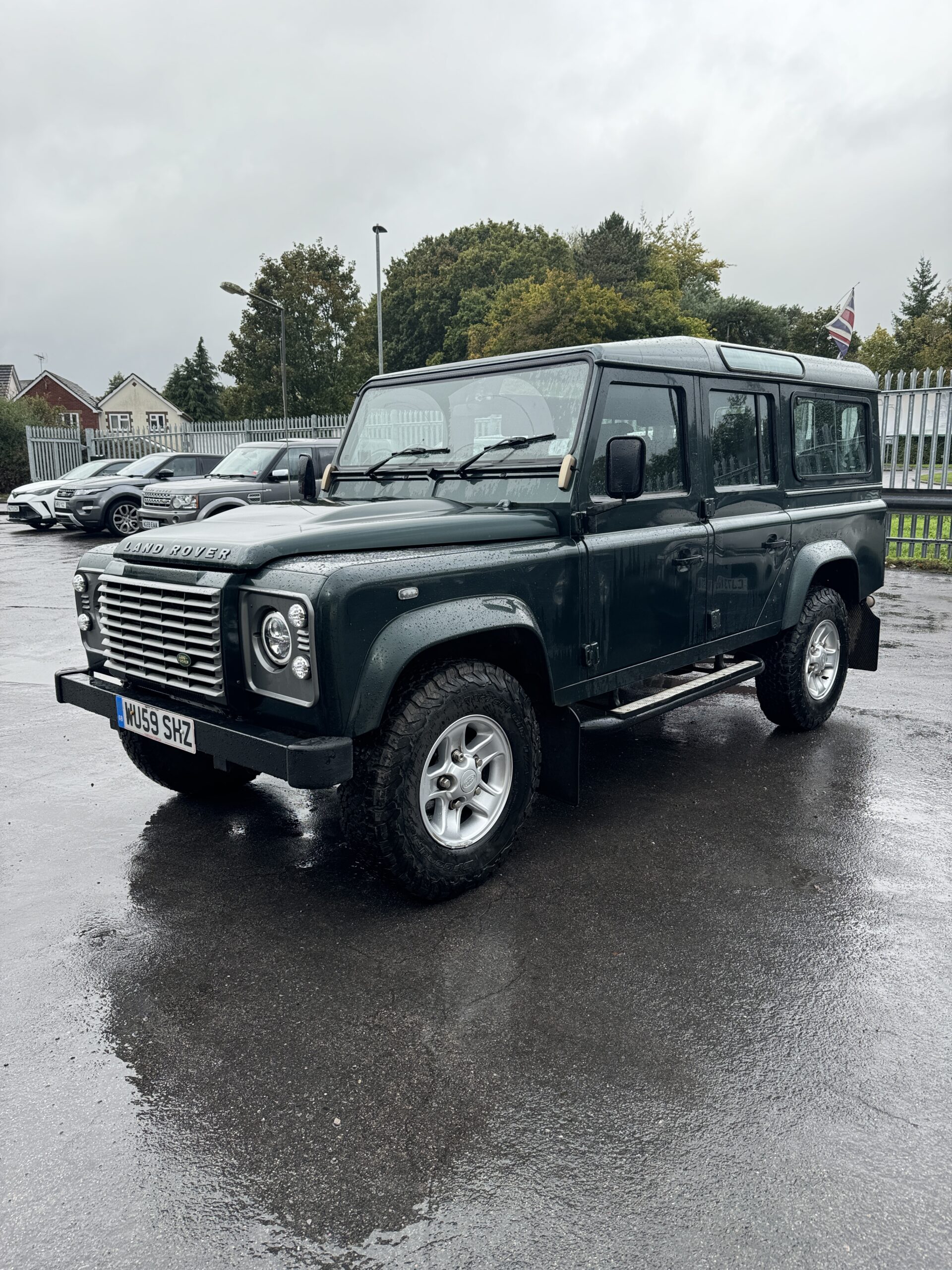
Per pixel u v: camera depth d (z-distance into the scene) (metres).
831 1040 2.60
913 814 4.27
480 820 3.48
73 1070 2.48
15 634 8.74
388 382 4.43
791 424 5.09
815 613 5.32
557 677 3.67
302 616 2.83
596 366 3.71
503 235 64.94
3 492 35.19
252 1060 2.52
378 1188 2.06
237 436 27.17
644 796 4.53
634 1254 1.88
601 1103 2.33
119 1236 1.94
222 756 3.08
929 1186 2.06
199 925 3.27
